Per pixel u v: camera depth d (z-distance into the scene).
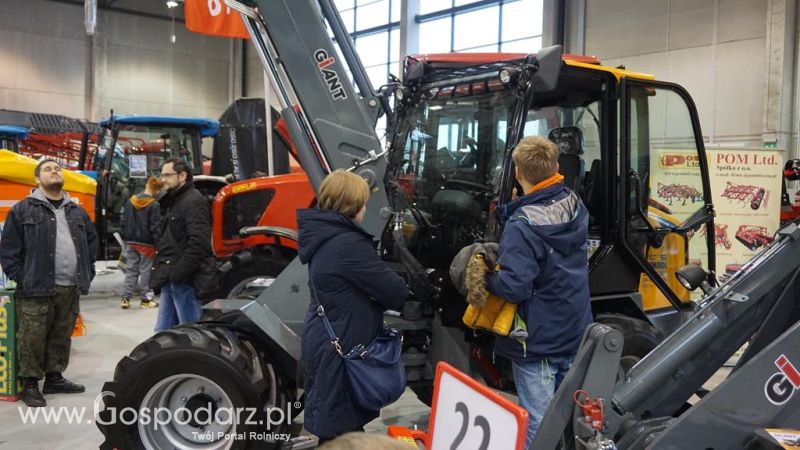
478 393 1.32
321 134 3.22
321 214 2.47
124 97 18.25
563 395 2.00
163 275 4.02
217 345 2.85
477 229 3.20
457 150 3.35
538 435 1.99
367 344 2.47
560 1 10.65
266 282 4.15
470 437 1.31
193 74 19.22
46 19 17.22
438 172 3.44
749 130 8.56
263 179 5.73
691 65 9.14
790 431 1.87
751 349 2.40
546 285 2.42
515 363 2.53
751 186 5.61
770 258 2.38
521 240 2.36
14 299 4.13
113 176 8.54
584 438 1.94
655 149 3.57
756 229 5.62
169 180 4.02
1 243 4.03
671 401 2.32
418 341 3.32
